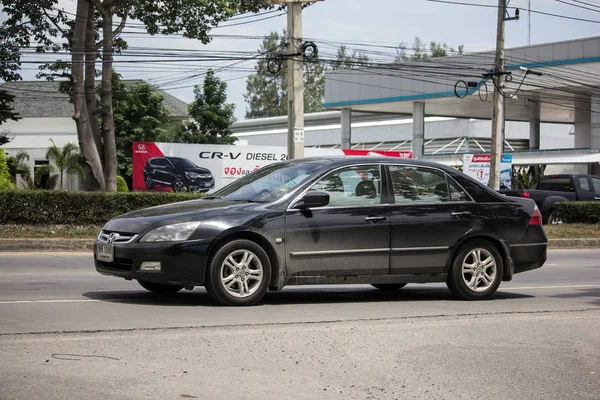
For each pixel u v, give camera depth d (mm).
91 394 5027
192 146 34281
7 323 7320
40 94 57781
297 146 24938
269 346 6562
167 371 5664
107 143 28453
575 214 27359
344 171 9391
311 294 10375
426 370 5961
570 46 44250
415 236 9531
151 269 8367
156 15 28516
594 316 8539
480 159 31328
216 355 6195
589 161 43875
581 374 5961
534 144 55500
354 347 6648
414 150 50781
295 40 24953
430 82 48156
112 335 6785
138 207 21734
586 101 51062
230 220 8602
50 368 5641
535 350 6734
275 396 5145
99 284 10922
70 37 28078
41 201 20859
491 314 8578
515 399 5266
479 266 9969
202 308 8484
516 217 10172
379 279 9391
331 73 53938
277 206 8914
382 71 51188
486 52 46844
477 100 49906
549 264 17141
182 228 8430
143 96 51344
